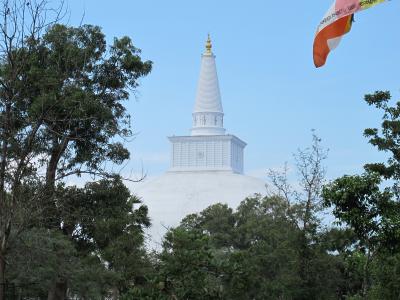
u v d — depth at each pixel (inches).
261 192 6963.6
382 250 1883.6
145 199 6963.6
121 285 2491.4
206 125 7706.7
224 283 1827.0
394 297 2011.6
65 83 2425.0
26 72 2234.3
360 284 2746.1
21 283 2234.3
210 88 7765.8
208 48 7864.2
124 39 2778.1
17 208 1512.1
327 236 2402.8
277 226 2628.0
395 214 1824.6
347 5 1544.0
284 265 2511.1
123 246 2551.7
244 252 1957.4
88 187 2721.5
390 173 2084.2
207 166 7465.6
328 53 1612.9
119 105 2832.2
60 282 2394.2
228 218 4872.0
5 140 1501.0
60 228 2645.2
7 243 1485.0
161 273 1764.3
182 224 4987.7
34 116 2089.1
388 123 2128.4
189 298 1750.7
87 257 2506.2
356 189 1809.8
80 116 2331.4
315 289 2395.4
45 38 2485.2
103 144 2721.5
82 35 2696.9
